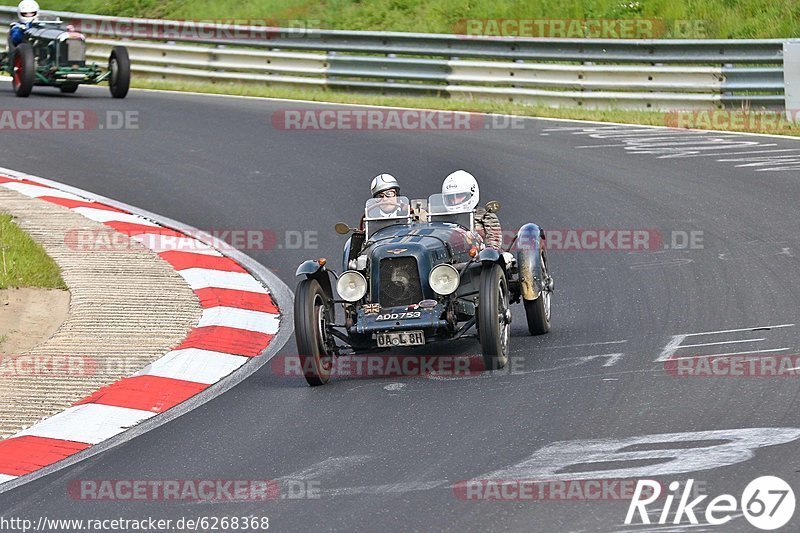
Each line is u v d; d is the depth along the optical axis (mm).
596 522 20875
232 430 28516
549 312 37219
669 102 74875
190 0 110000
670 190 54000
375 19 100875
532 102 78688
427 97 82250
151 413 30719
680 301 38312
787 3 91000
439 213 35594
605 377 30328
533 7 97188
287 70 87062
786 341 32594
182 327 38375
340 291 32312
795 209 49406
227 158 63719
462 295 33406
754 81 72375
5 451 27984
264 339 38000
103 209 53812
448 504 22234
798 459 23156
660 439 25062
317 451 26297
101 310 39812
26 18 81625
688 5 93750
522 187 55625
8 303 40094
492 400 29031
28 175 59938
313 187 57531
